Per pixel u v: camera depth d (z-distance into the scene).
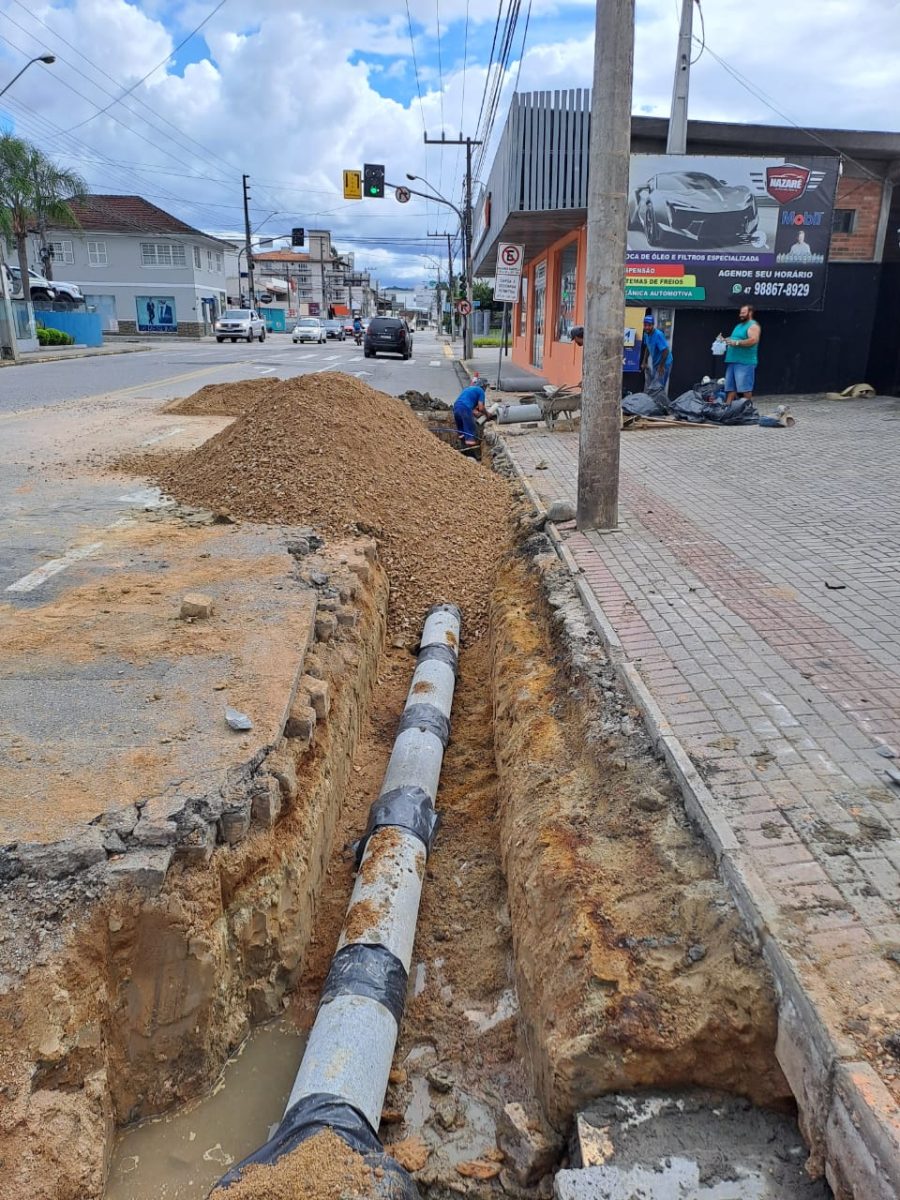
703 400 14.16
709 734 3.59
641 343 15.64
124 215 52.38
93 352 33.50
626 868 3.12
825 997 2.28
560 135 16.81
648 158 14.72
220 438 9.24
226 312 50.16
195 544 6.74
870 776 3.26
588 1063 2.61
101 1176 2.68
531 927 3.34
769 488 8.53
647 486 8.74
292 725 4.12
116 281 52.00
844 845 2.87
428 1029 3.44
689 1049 2.54
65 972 2.78
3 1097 2.54
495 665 5.79
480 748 5.40
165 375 23.69
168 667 4.46
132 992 3.01
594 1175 2.34
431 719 5.35
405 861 4.02
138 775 3.46
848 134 15.18
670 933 2.81
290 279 107.62
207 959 3.10
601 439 6.72
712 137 15.31
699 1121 2.50
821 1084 2.16
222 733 3.80
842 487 8.49
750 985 2.49
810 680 4.06
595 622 4.92
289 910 3.62
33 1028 2.66
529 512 8.28
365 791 4.96
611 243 6.36
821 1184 2.24
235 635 4.88
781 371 16.69
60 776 3.45
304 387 9.23
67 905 2.90
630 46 5.92
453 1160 2.89
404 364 31.77
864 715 3.72
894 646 4.45
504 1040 3.33
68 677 4.33
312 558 6.58
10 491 8.57
